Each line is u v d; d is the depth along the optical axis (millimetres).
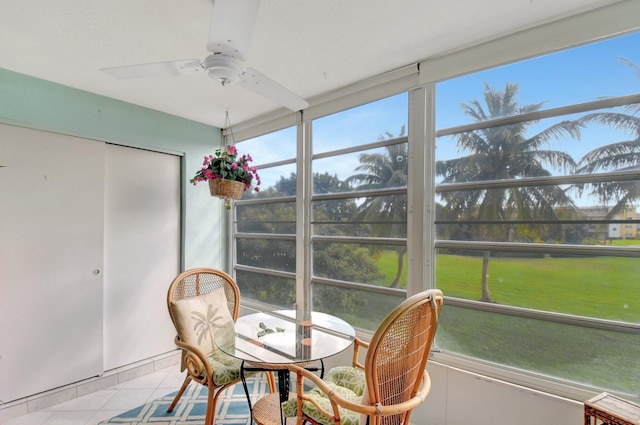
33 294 2324
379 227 2398
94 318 2617
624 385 1500
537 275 1747
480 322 1918
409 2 1523
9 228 2230
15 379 2236
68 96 2490
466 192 1997
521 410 1715
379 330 1201
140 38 1813
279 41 1869
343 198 2631
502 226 1864
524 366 1764
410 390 1411
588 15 1594
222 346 1827
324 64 2166
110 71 1584
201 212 3398
